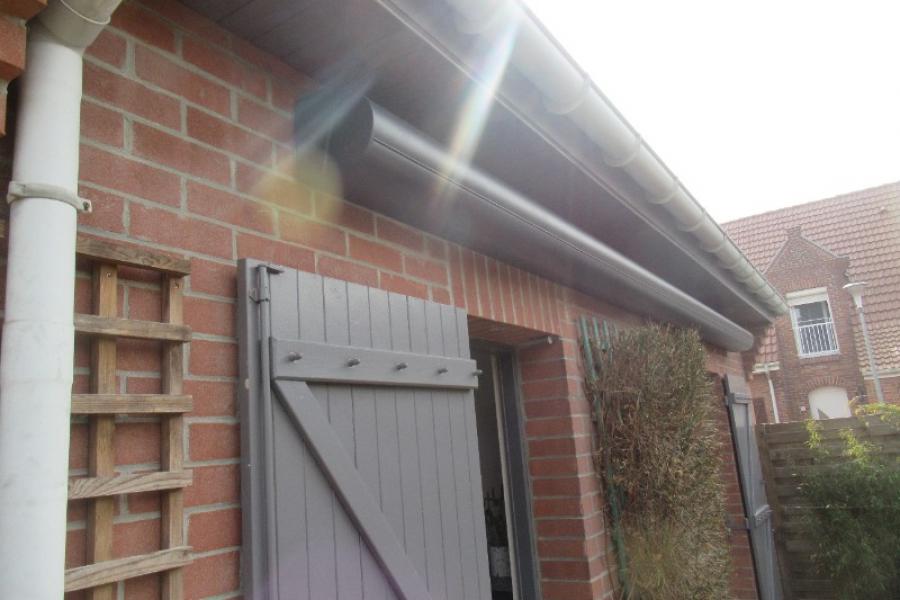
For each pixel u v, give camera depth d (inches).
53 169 44.3
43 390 41.0
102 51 55.1
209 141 63.2
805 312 633.0
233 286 62.4
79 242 48.2
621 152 101.5
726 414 231.8
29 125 44.4
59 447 41.5
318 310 67.9
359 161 70.7
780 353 626.2
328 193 76.4
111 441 48.6
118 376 51.1
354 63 73.8
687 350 148.0
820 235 644.1
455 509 81.7
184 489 54.3
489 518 146.3
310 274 68.0
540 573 120.6
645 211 126.5
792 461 257.8
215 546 55.7
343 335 70.3
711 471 149.6
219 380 59.1
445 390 85.2
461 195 82.9
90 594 45.8
